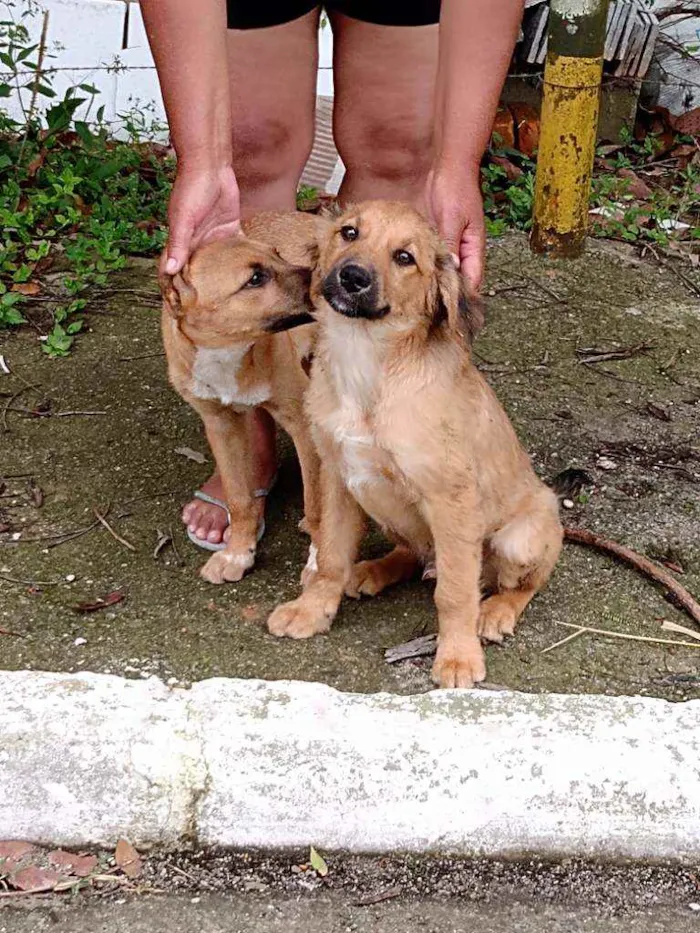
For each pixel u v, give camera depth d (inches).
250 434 61.9
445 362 54.5
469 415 54.6
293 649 55.6
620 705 49.4
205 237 59.1
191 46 56.1
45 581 58.7
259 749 47.2
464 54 58.2
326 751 47.2
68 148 102.0
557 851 46.5
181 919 43.7
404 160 68.9
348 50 66.2
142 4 56.3
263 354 58.1
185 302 56.4
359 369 53.9
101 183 97.9
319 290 56.2
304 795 46.5
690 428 73.7
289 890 45.0
